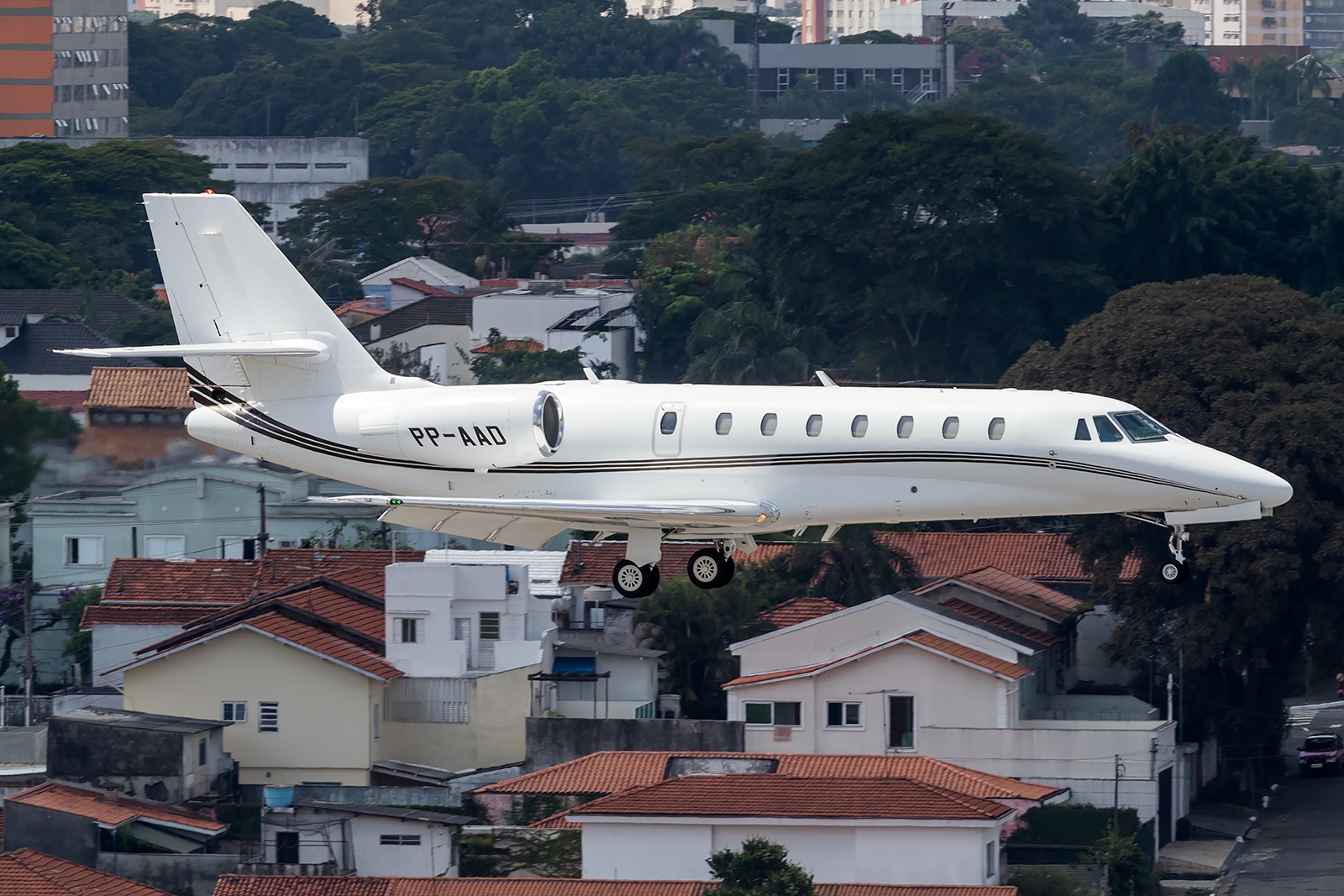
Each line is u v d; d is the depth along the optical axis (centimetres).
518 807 14088
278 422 12169
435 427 11775
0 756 15825
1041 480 10800
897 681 15475
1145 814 14725
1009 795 13625
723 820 12238
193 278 12262
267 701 15738
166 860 13462
